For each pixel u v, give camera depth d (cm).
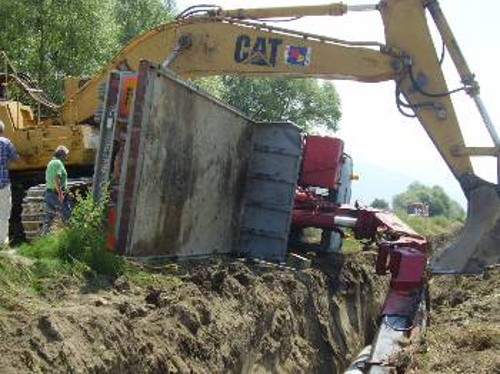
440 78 1184
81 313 661
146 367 684
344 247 1909
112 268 859
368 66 1216
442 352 903
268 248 1405
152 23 3409
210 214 1229
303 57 1246
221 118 1216
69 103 1439
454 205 9269
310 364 1206
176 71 1302
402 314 1045
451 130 1169
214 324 864
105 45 2648
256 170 1420
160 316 782
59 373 563
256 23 1264
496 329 959
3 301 631
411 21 1196
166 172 1012
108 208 942
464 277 1534
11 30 2478
